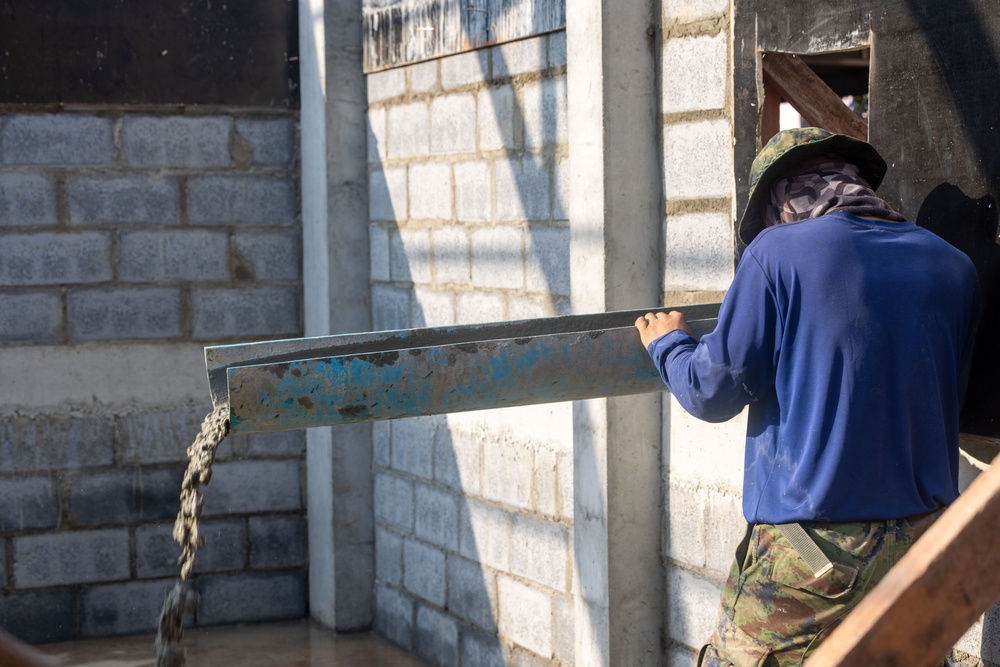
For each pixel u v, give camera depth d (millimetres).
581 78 3469
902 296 2057
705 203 3262
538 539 4055
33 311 5090
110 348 5184
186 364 5281
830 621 2025
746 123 3004
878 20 2611
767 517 2119
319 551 5332
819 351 2045
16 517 5113
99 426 5184
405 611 4984
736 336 2133
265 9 5301
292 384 2189
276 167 5367
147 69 5160
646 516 3510
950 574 975
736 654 2145
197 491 2270
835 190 2230
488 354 2328
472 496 4445
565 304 3873
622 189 3406
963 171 2422
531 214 4031
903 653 985
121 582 5246
